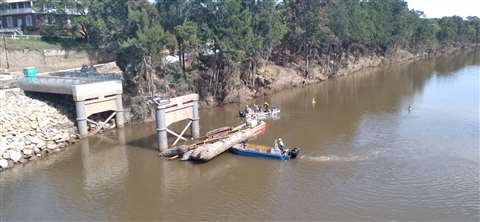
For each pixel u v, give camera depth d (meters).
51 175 48.94
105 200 42.34
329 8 118.44
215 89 86.25
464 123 67.56
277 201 40.97
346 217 37.69
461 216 37.47
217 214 38.88
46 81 63.56
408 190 42.72
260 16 92.19
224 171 48.75
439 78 123.81
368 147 56.00
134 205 41.12
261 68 104.06
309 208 39.50
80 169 50.53
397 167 48.69
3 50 86.06
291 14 114.00
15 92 64.44
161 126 54.97
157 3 85.12
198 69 87.00
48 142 57.12
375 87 108.12
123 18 83.25
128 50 73.06
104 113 69.00
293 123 70.12
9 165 51.19
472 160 50.44
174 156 53.62
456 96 92.44
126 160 53.12
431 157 51.72
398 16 174.00
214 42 82.00
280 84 104.25
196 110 60.59
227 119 74.56
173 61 85.88
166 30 81.12
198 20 84.75
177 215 38.94
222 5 82.62
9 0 115.25
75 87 60.09
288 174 47.31
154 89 75.31
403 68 154.62
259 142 59.16
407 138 59.75
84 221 38.31
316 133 63.50
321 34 115.12
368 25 138.12
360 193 42.25
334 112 78.25
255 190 43.59
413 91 100.62
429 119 70.81
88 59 98.31
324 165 49.75
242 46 82.25
